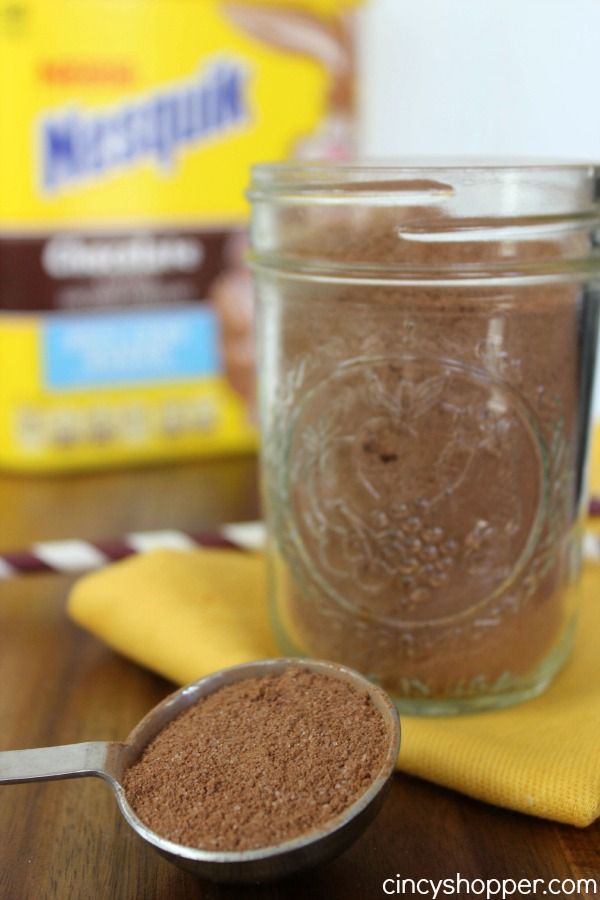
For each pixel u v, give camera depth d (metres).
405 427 0.32
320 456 0.33
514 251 0.31
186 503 0.51
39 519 0.49
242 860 0.27
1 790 0.32
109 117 0.50
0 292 0.51
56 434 0.53
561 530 0.34
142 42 0.50
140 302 0.53
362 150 0.56
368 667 0.34
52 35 0.49
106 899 0.29
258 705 0.31
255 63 0.52
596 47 0.58
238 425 0.56
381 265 0.31
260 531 0.44
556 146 0.60
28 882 0.29
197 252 0.53
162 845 0.27
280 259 0.33
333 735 0.30
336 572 0.34
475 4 0.58
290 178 0.32
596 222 0.32
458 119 0.60
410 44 0.59
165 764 0.29
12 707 0.36
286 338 0.34
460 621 0.33
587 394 0.34
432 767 0.31
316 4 0.52
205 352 0.54
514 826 0.31
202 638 0.36
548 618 0.34
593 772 0.30
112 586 0.39
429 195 0.31
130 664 0.38
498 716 0.33
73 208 0.51
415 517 0.33
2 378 0.53
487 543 0.33
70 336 0.52
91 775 0.30
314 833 0.27
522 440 0.32
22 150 0.50
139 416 0.54
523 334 0.32
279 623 0.36
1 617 0.41
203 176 0.52
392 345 0.32
